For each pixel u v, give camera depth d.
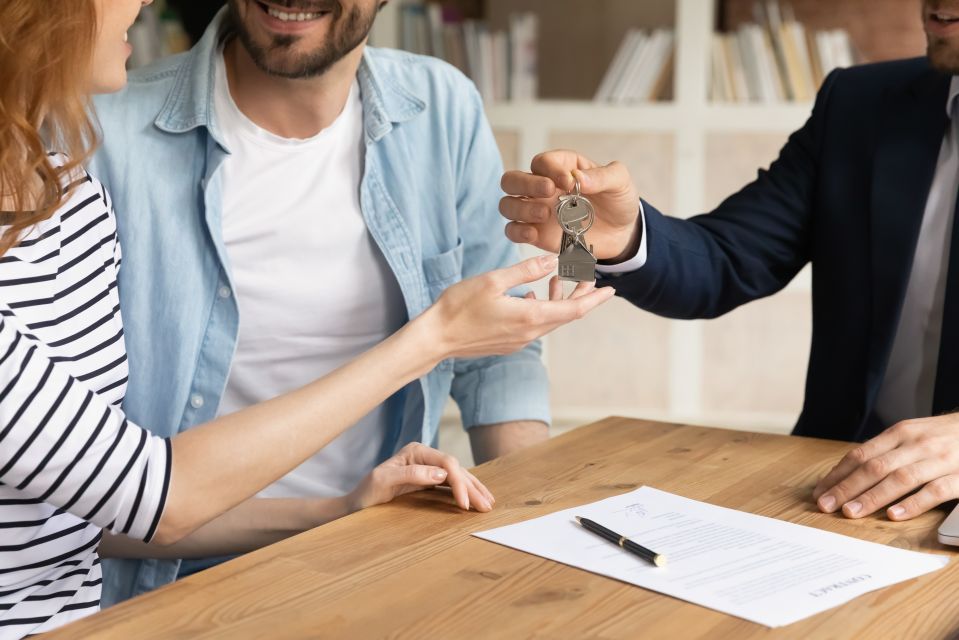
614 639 0.78
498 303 1.09
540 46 4.22
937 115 1.60
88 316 1.13
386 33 3.68
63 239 1.13
